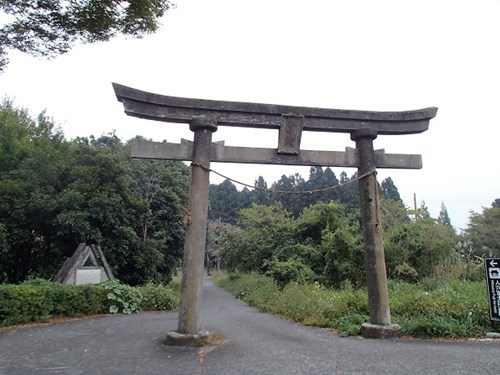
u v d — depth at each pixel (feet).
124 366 18.34
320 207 74.08
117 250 63.16
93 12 22.41
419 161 29.07
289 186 184.85
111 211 62.08
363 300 31.99
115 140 95.86
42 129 71.82
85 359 19.66
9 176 59.31
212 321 36.14
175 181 85.87
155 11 23.50
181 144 25.66
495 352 20.86
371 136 28.19
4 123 65.00
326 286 56.39
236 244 91.56
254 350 21.93
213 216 192.24
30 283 35.91
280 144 26.96
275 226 80.43
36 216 57.62
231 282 92.79
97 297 39.04
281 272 61.72
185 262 24.13
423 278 52.54
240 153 26.48
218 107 26.14
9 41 23.27
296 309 37.01
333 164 27.86
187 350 21.72
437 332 24.98
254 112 26.71
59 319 34.30
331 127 27.94
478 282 40.32
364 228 27.37
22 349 21.99
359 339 25.03
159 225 80.89
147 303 44.68
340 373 17.17
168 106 25.50
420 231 59.62
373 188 27.61
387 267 55.83
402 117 28.86
